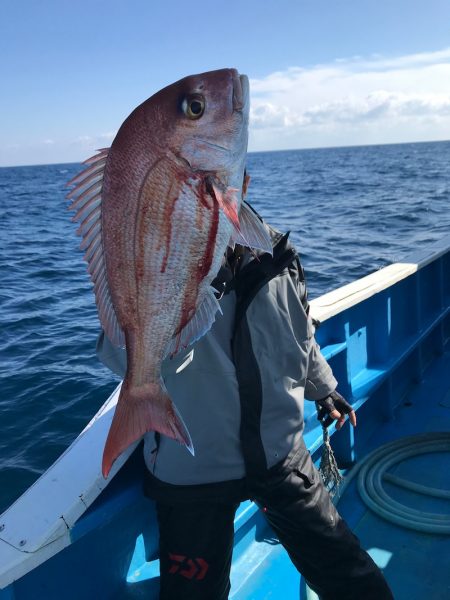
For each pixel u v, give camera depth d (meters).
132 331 0.91
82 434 1.38
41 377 4.53
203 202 0.85
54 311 6.65
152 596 1.33
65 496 1.15
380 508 1.82
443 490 1.92
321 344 2.14
